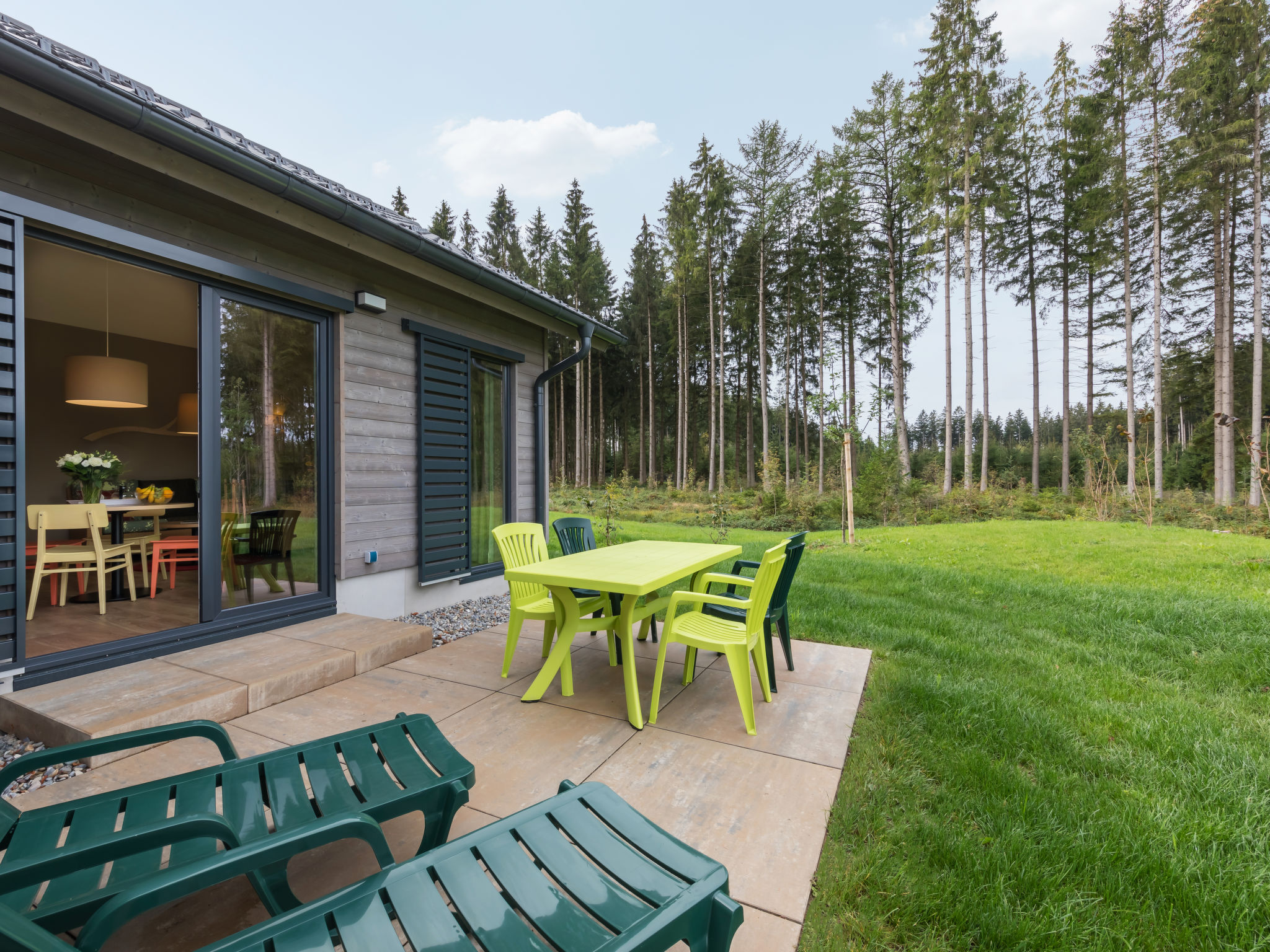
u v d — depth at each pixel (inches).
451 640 165.8
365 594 178.5
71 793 81.8
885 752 100.7
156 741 62.6
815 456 1349.7
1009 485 890.1
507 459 244.4
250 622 145.6
